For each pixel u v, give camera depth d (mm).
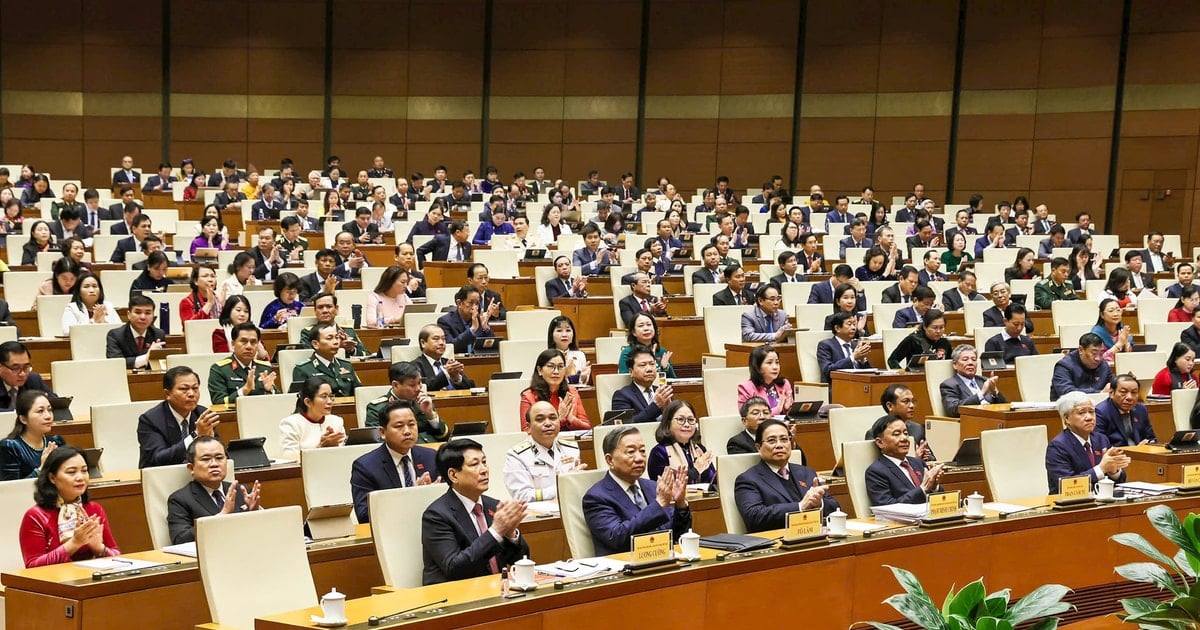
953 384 9617
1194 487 7164
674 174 23047
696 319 12172
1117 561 6699
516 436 7090
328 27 23469
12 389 7523
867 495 6891
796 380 11133
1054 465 7727
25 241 13312
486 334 10422
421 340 9172
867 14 22000
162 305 10688
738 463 6453
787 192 21734
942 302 13180
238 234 15953
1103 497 6789
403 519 5352
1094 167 20578
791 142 22500
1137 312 13305
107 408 7180
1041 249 16891
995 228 16734
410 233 15297
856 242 15984
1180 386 10125
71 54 23078
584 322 12648
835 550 5551
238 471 6562
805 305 11938
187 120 23359
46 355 9508
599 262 14078
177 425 6859
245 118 23438
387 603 4426
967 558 6074
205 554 4660
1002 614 3535
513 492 6625
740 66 22688
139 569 4898
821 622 5484
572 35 23266
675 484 5703
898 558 5797
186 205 17688
